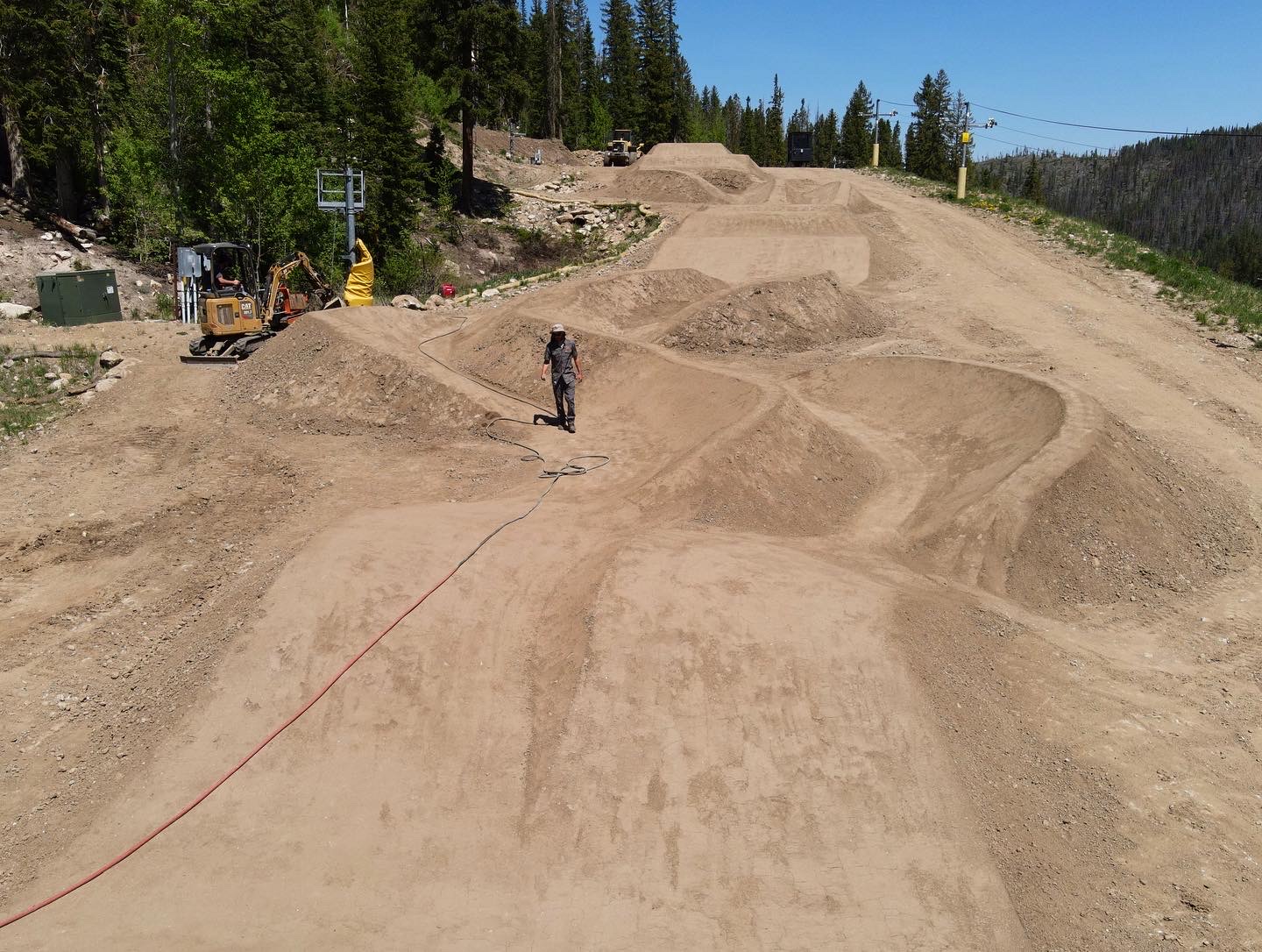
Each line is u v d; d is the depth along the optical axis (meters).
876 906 7.04
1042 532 11.92
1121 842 7.66
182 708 8.90
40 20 32.44
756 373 19.41
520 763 8.33
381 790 8.06
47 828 7.92
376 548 11.02
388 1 44.91
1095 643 10.53
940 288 26.52
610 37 85.25
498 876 7.34
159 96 33.06
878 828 7.66
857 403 17.97
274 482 15.11
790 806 7.84
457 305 27.89
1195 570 12.36
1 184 35.16
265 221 33.16
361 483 14.68
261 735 8.53
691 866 7.38
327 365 19.39
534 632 9.92
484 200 45.88
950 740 8.51
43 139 34.44
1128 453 13.93
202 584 11.83
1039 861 7.43
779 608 9.82
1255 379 19.97
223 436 17.44
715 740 8.38
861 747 8.36
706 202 44.72
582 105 82.81
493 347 19.94
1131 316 24.06
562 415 16.62
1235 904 7.05
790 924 6.91
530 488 13.56
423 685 9.10
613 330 21.53
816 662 9.16
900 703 8.80
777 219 33.66
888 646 9.42
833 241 31.05
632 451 14.96
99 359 21.84
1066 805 8.02
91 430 17.77
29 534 13.44
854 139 99.56
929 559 11.74
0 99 33.66
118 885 7.19
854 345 21.56
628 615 9.60
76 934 6.77
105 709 9.55
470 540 11.40
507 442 16.00
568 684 8.95
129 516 13.98
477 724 8.73
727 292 22.20
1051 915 6.96
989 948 6.71
